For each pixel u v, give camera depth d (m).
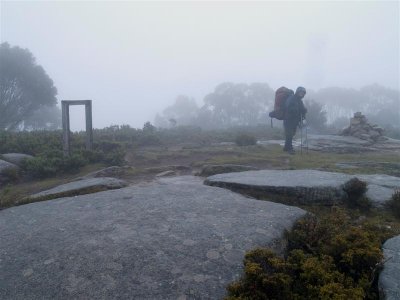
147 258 3.78
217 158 11.01
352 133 17.28
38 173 9.27
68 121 10.36
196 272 3.56
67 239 4.31
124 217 4.96
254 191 6.34
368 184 6.98
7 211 5.68
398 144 15.52
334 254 3.79
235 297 3.02
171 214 5.01
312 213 5.22
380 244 4.09
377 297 3.28
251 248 3.96
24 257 3.96
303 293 3.26
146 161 11.10
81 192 6.76
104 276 3.52
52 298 3.27
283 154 12.09
